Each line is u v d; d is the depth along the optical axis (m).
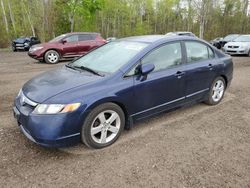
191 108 5.51
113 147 3.87
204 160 3.56
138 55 4.15
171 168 3.37
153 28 71.19
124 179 3.15
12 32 36.41
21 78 8.88
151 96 4.28
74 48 13.69
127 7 62.28
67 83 3.75
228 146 3.95
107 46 4.93
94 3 37.78
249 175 3.26
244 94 6.67
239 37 17.44
